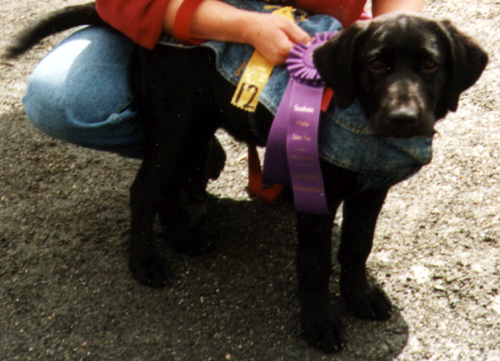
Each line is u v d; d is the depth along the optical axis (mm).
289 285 2475
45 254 2600
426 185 2814
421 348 2250
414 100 1822
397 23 1866
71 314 2389
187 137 2320
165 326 2344
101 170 2955
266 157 2072
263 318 2363
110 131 2379
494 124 3055
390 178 2035
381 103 1863
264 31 2020
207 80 2197
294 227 2693
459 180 2828
